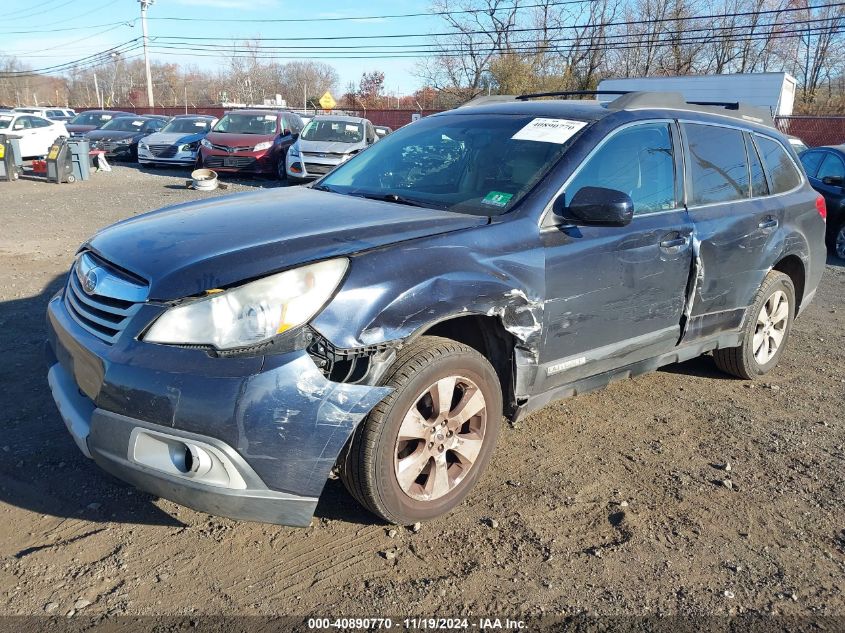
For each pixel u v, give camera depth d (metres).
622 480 3.63
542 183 3.44
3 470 3.38
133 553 2.85
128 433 2.54
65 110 40.12
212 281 2.57
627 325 3.78
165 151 19.44
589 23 39.22
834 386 5.16
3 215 11.26
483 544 3.02
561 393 3.61
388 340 2.71
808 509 3.44
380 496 2.85
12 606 2.52
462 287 2.94
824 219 5.39
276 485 2.55
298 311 2.56
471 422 3.20
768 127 5.13
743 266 4.49
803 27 39.12
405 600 2.66
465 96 40.66
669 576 2.88
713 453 3.99
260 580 2.73
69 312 3.02
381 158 4.21
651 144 3.97
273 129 18.39
